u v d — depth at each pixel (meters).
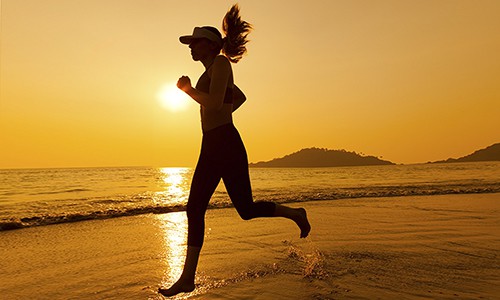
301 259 4.08
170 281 3.40
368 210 8.41
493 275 3.45
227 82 2.38
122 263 4.04
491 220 6.86
